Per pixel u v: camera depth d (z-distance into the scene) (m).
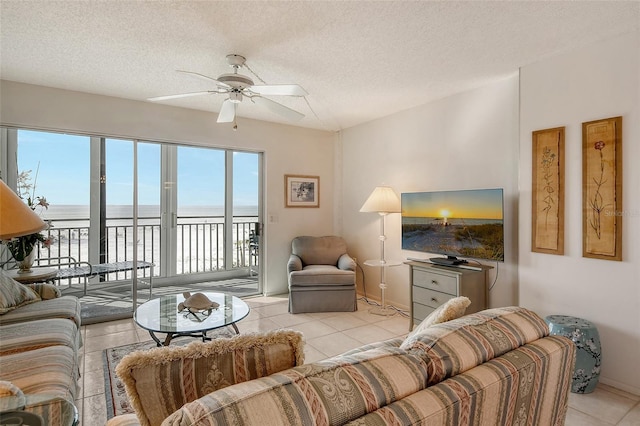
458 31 2.26
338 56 2.64
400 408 0.79
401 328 3.40
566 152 2.50
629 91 2.21
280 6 1.99
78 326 2.47
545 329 1.28
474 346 1.05
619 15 2.05
